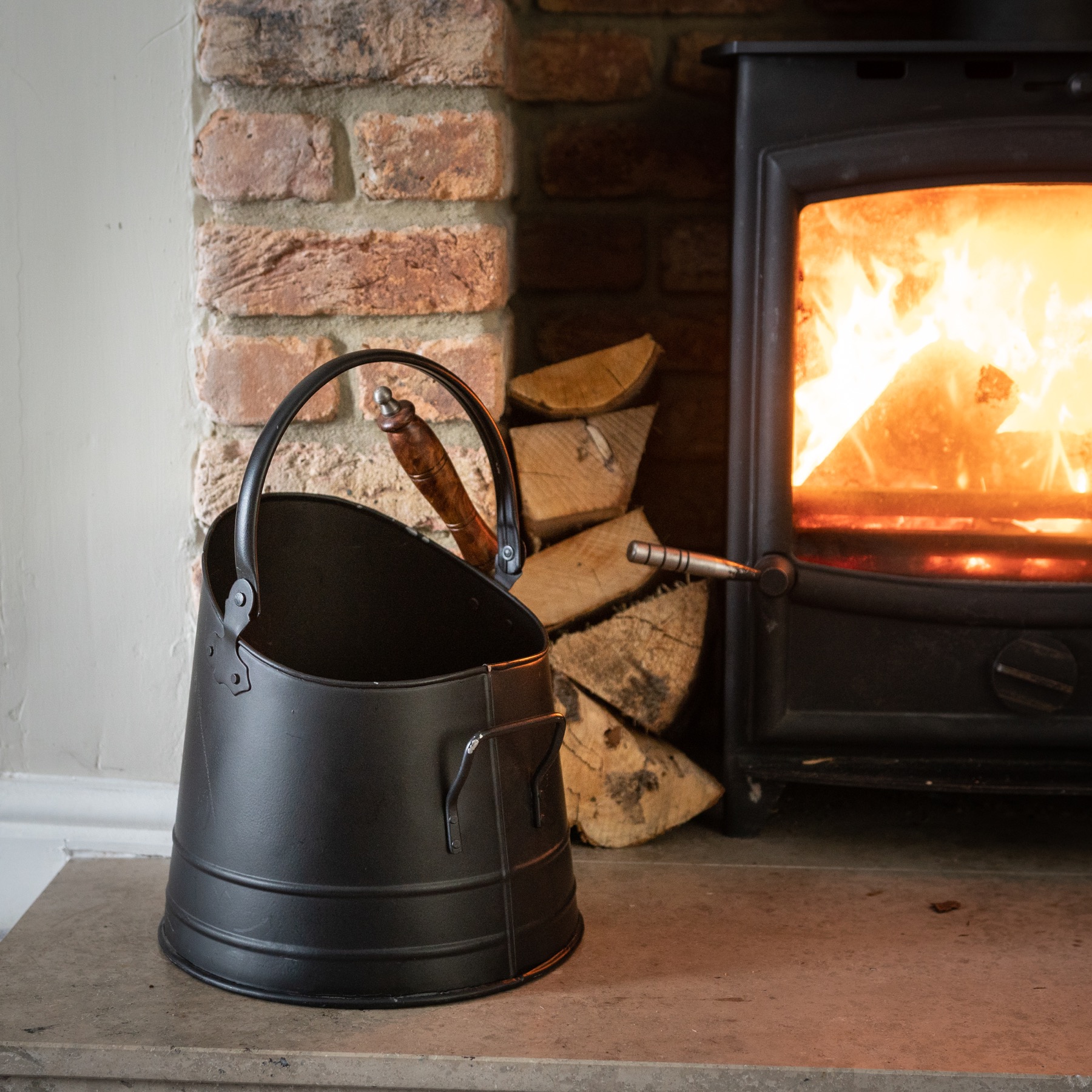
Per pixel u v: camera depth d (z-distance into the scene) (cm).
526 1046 82
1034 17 114
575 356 143
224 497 113
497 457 98
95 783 119
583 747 116
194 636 117
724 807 121
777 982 92
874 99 108
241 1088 84
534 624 96
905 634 113
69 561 117
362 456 114
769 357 111
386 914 85
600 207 141
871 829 124
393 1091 83
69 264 113
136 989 90
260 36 108
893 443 116
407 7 108
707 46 138
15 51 110
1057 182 107
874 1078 80
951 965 95
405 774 84
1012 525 113
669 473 145
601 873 112
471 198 111
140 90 110
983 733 113
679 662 119
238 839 86
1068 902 107
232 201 111
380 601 103
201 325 113
